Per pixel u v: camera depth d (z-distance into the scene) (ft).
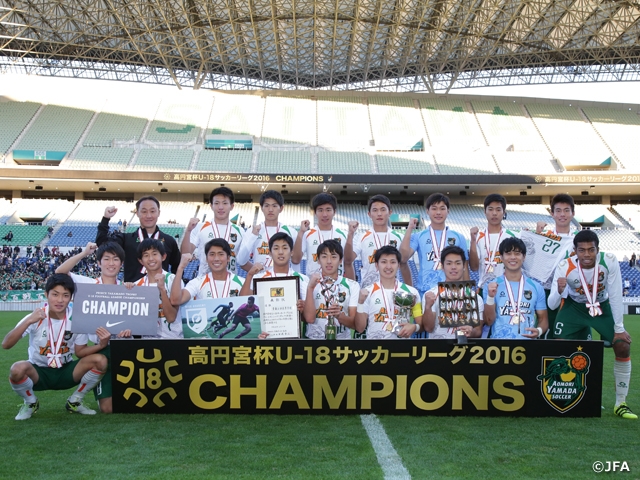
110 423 15.89
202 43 114.83
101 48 112.37
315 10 94.43
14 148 118.21
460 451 13.44
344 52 117.39
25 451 13.52
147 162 117.80
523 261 19.89
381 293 18.86
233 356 16.56
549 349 16.49
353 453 13.26
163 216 119.14
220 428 15.29
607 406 19.02
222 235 22.95
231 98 136.77
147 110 132.57
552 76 122.31
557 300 19.25
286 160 120.67
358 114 133.08
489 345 16.44
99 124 127.54
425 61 119.65
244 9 98.99
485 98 137.28
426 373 16.44
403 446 13.78
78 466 12.44
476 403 16.44
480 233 22.39
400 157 121.60
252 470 12.16
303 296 19.13
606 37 105.19
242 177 112.16
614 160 118.11
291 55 118.93
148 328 17.47
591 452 13.47
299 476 11.82
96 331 17.20
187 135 126.00
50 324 17.40
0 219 114.21
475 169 117.80
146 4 96.99
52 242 108.06
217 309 17.66
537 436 14.71
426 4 92.17
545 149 122.42
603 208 122.11
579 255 18.31
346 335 19.43
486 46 112.27
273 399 16.51
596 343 16.61
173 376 16.66
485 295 19.13
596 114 132.57
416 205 126.41
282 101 136.56
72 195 128.98
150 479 11.66
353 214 119.75
